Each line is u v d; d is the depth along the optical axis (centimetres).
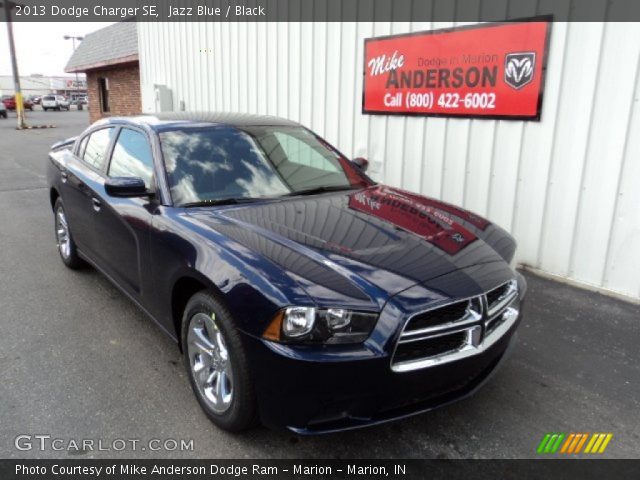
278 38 786
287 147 402
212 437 276
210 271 264
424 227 312
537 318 424
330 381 229
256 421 263
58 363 347
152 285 330
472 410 303
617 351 373
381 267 258
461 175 568
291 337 233
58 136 2114
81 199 435
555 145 487
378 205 346
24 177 1107
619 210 456
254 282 246
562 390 325
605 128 452
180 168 347
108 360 351
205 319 277
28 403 303
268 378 239
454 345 255
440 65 565
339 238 286
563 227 495
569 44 462
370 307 236
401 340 236
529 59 489
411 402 251
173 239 300
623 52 432
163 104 1112
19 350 363
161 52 1131
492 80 521
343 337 232
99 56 1772
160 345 372
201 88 1004
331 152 432
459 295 249
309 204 338
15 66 2462
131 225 345
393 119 634
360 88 670
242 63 875
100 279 498
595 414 302
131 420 289
